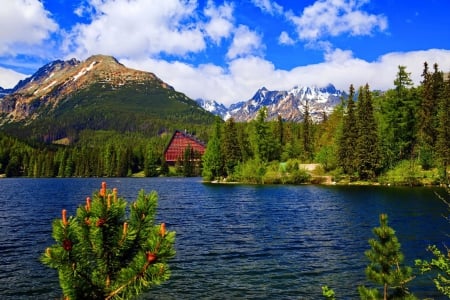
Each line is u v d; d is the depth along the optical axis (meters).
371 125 94.56
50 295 18.61
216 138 123.00
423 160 90.44
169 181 146.88
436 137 91.88
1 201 65.06
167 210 51.38
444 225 35.94
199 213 48.16
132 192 85.81
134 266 5.46
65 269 5.52
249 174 111.56
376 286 19.53
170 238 5.50
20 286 19.84
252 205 56.56
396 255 11.60
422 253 25.81
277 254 26.42
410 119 99.19
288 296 18.31
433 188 79.69
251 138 123.62
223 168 121.69
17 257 25.80
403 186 86.44
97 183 133.12
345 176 99.38
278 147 122.56
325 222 39.78
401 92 99.25
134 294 5.54
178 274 21.77
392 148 98.75
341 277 21.16
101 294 5.65
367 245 28.91
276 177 107.19
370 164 95.00
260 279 20.89
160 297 18.22
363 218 41.78
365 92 96.62
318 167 109.94
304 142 131.12
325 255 26.08
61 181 151.75
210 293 18.73
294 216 44.44
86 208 5.81
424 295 18.08
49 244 29.94
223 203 59.97
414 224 36.69
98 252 5.70
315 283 20.17
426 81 96.38
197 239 31.52
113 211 5.71
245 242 30.31
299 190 83.06
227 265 23.66
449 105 84.25
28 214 47.72
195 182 133.00
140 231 5.89
